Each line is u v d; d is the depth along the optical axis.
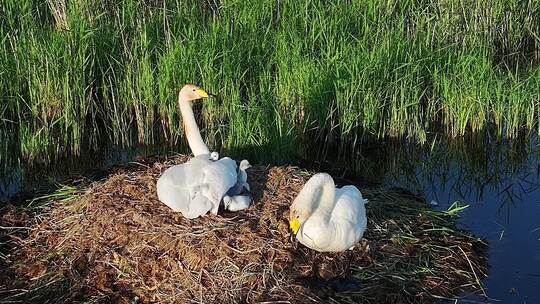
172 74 5.31
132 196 3.95
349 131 5.32
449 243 4.04
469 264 3.90
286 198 3.94
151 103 5.39
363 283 3.64
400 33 5.66
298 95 5.25
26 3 5.55
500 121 5.54
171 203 3.71
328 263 3.67
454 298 3.65
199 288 3.44
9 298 3.54
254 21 5.61
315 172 4.53
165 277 3.53
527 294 3.69
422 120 5.66
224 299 3.40
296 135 5.20
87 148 5.41
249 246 3.59
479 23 6.52
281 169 4.22
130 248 3.66
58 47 5.33
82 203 4.04
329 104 5.29
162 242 3.62
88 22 5.53
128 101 5.46
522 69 6.54
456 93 5.54
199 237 3.60
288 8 5.81
